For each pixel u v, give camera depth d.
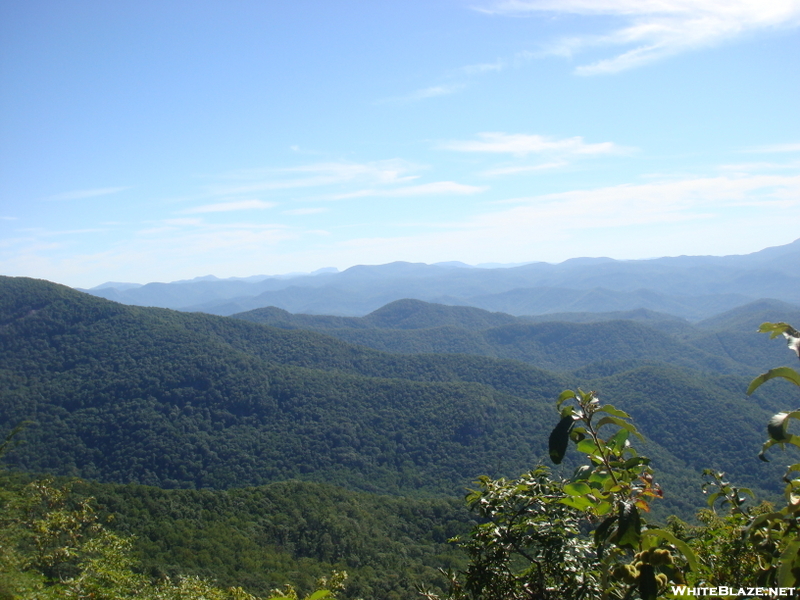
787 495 1.89
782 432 1.58
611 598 2.21
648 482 2.26
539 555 2.79
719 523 3.09
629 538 1.75
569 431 2.01
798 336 1.67
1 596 6.44
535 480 3.01
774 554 1.95
